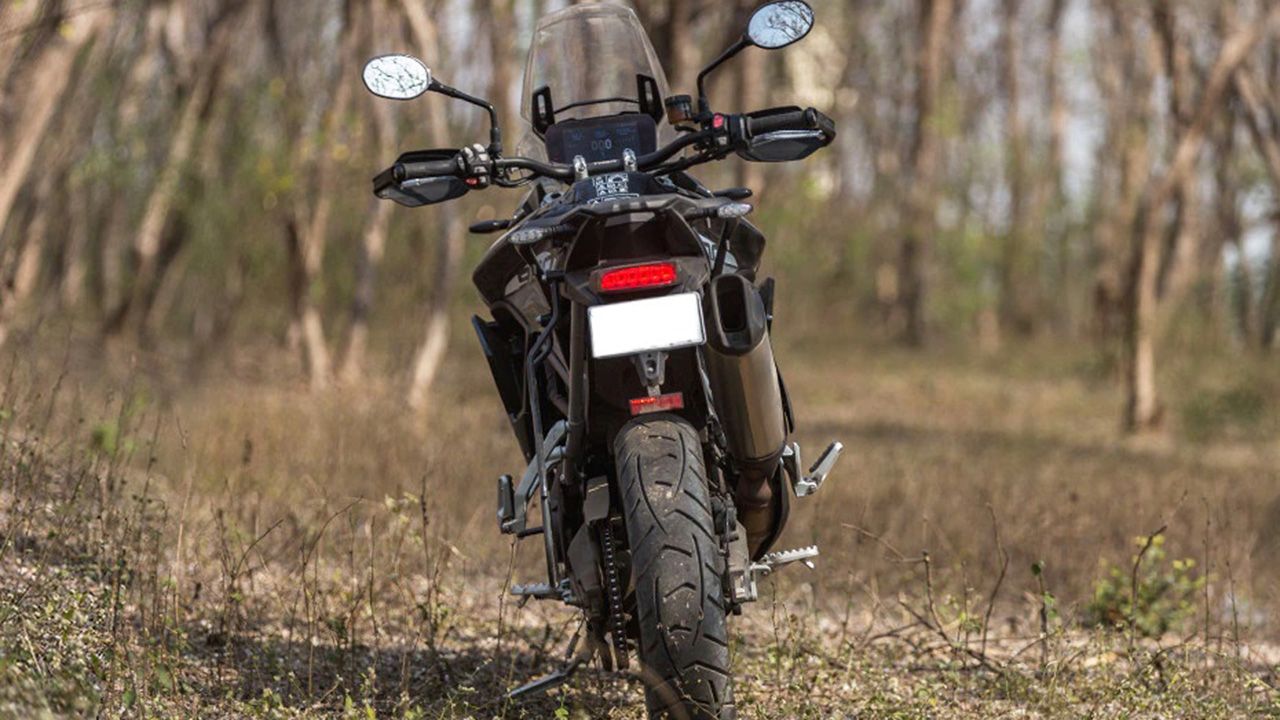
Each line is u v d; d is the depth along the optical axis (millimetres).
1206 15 27469
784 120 5555
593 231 4910
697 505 4836
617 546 5164
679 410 5188
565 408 5422
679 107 5688
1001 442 21281
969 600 8203
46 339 16156
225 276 28109
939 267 56781
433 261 26562
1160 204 26016
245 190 25906
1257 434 24625
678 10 18812
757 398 4934
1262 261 33812
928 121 50531
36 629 5941
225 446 11758
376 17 26141
